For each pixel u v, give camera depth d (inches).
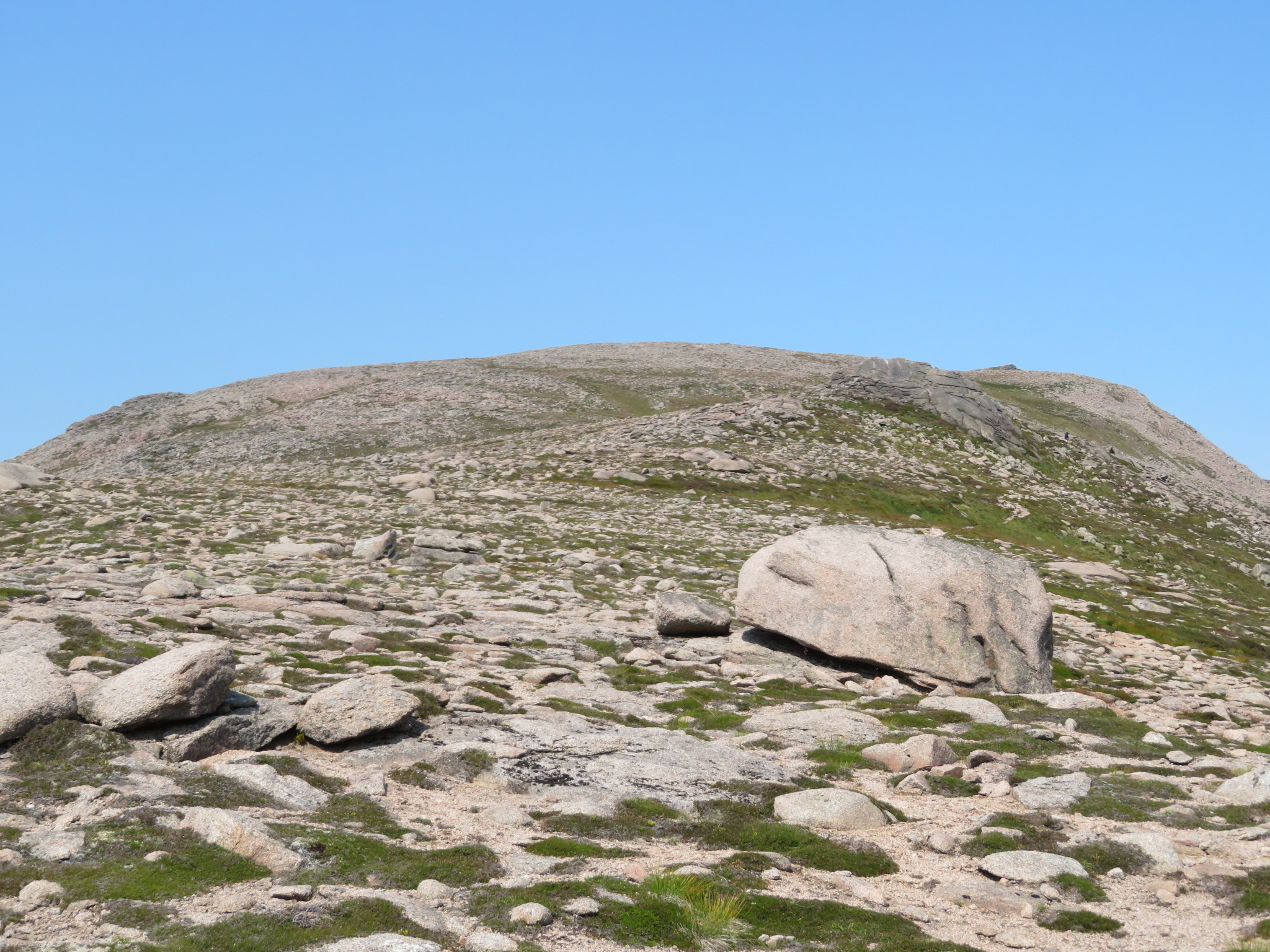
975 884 392.2
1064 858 411.2
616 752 548.7
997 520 2736.2
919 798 521.7
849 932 330.0
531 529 1830.7
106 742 448.5
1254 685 1168.2
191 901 310.2
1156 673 1157.1
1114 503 3316.9
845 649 874.1
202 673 485.4
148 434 4977.9
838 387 4131.4
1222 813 495.5
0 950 263.7
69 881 312.2
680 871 372.5
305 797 429.1
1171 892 389.7
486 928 309.7
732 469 2908.5
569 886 344.2
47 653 605.9
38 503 1673.2
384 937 289.1
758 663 901.2
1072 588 1924.2
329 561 1336.1
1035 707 773.3
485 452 3412.9
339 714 518.6
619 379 5880.9
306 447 4094.5
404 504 2113.7
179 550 1318.9
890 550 924.0
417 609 1013.2
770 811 476.7
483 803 454.3
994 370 7155.5
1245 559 2923.2
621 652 906.7
